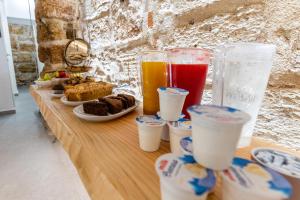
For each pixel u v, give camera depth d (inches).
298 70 18.0
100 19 51.4
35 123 93.4
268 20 19.1
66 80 55.4
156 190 12.2
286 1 17.7
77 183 49.4
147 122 17.4
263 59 15.4
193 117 10.5
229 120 9.3
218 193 11.9
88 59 63.5
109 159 16.1
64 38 70.0
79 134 21.6
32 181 50.0
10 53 158.2
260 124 21.7
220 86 17.6
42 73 75.8
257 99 16.5
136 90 40.5
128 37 40.5
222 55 17.0
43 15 65.0
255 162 11.4
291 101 19.0
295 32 17.6
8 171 53.9
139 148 18.3
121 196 11.7
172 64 20.1
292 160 12.1
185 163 10.9
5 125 90.5
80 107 30.0
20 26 171.0
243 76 15.8
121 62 44.9
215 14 23.4
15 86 164.7
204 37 25.1
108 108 27.3
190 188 8.6
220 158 9.8
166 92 16.4
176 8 28.0
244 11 20.7
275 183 8.8
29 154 63.2
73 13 65.1
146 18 34.3
